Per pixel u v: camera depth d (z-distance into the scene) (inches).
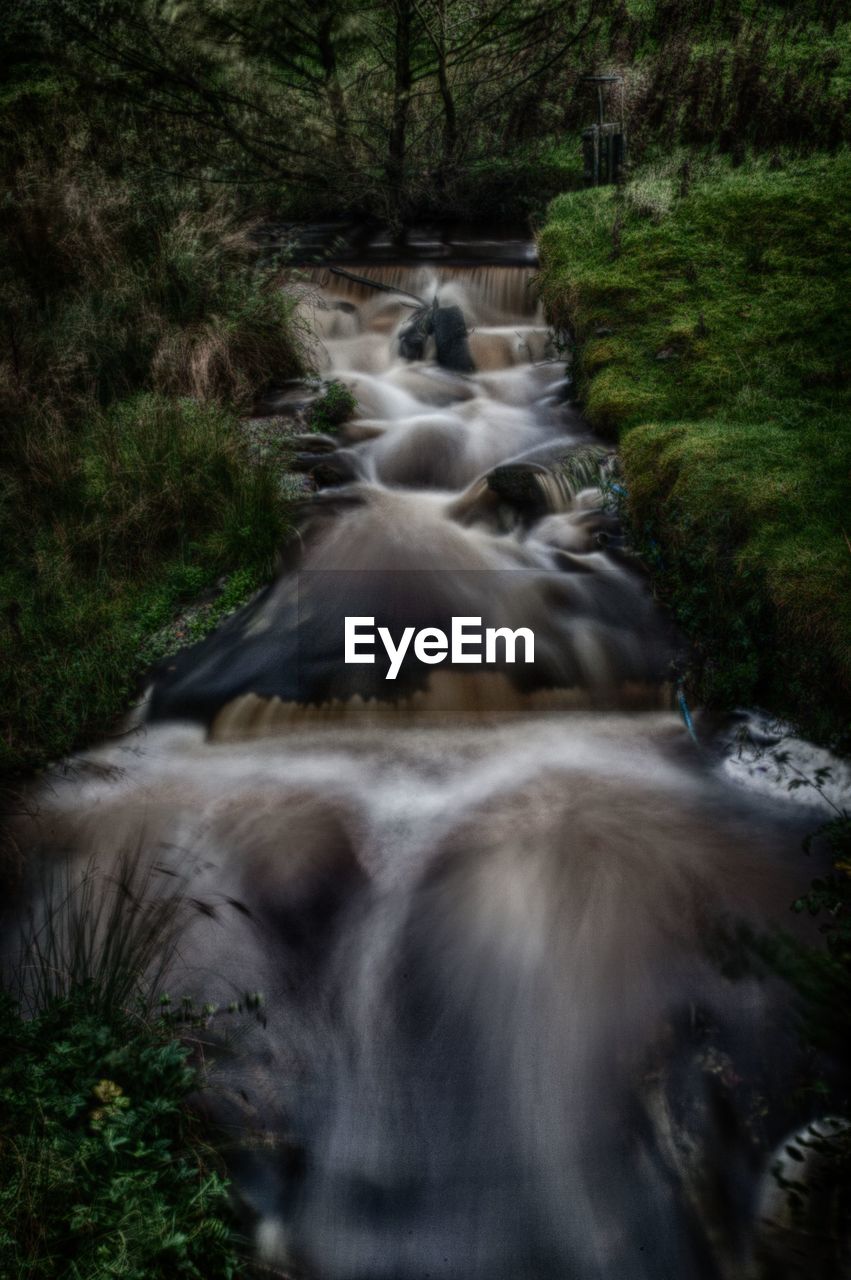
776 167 415.2
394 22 435.8
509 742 225.6
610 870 188.1
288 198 489.4
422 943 176.4
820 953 163.3
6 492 275.4
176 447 286.7
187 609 260.8
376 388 360.2
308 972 171.0
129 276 352.5
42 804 205.3
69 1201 115.8
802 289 330.3
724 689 225.3
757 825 197.0
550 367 369.1
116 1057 133.1
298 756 222.4
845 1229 130.0
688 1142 143.7
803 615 210.5
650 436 282.0
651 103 497.0
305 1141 144.8
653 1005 163.0
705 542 243.0
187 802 207.9
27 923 175.0
